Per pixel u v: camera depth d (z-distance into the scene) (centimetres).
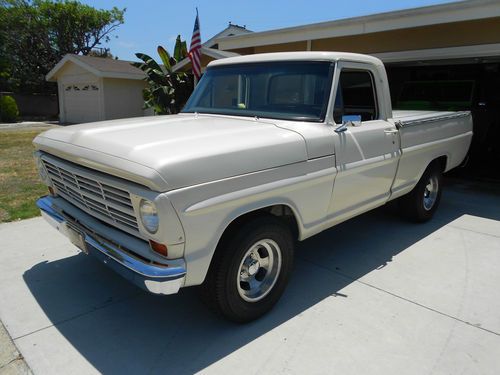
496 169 1019
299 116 362
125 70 2239
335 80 363
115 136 298
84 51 3534
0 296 359
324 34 905
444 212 624
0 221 543
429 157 512
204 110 429
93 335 307
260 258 323
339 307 348
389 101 439
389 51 861
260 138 304
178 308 345
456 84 927
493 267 429
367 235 519
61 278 393
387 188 446
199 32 1187
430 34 800
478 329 319
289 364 278
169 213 243
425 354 289
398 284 389
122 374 267
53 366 273
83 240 311
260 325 321
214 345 297
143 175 241
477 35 745
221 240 289
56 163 331
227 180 270
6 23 3059
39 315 332
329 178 347
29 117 2805
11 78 3025
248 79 405
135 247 271
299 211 330
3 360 278
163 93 1631
